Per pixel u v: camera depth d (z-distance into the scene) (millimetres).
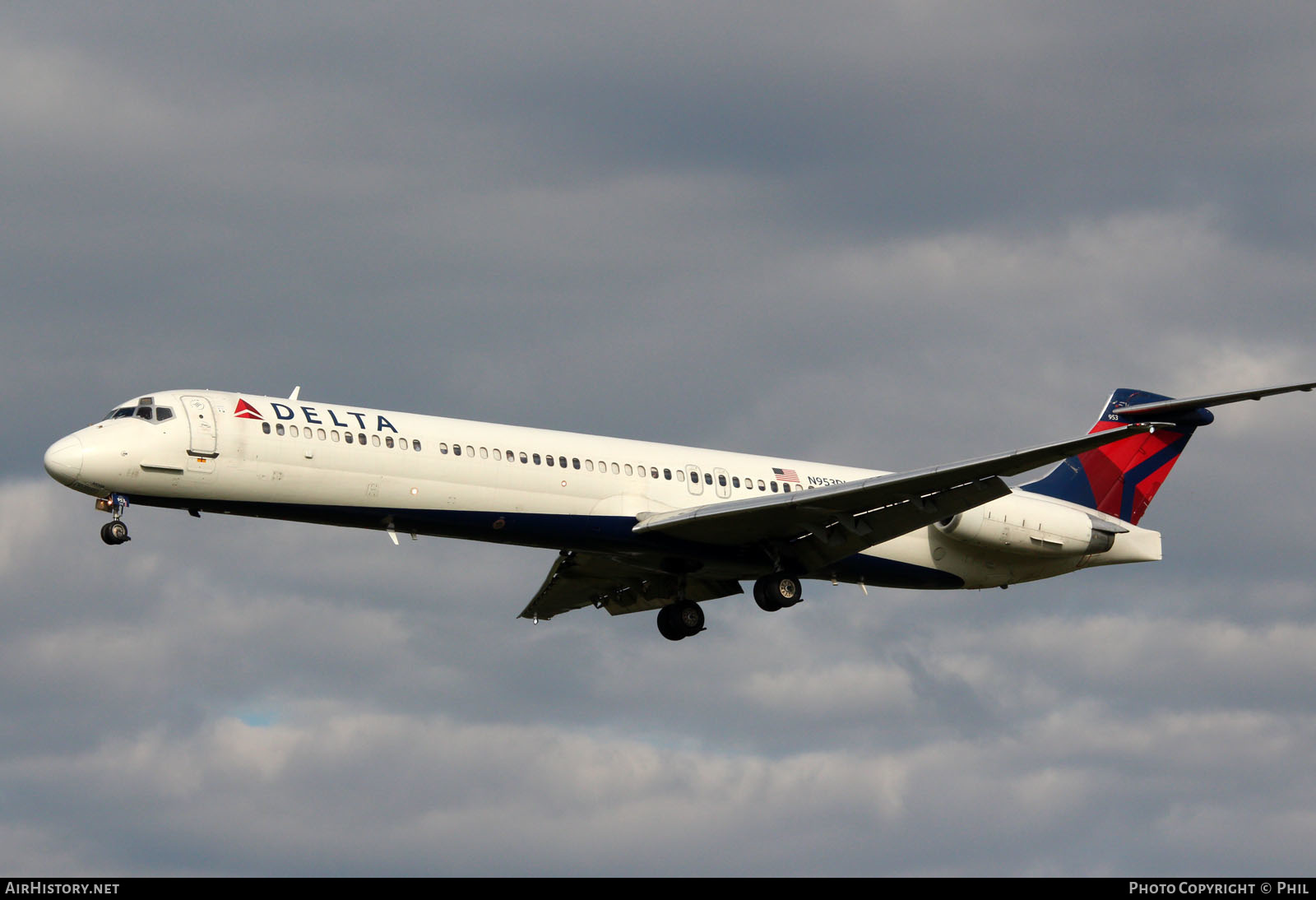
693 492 121125
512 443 113938
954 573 133250
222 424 104875
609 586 136750
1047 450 107375
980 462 108688
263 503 106250
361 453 108000
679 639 136125
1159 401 139250
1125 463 138000
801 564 123312
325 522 109312
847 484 113250
